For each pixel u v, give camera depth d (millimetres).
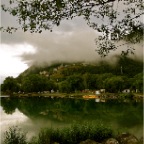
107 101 107375
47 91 196750
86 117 54312
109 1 6488
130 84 136875
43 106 91750
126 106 78812
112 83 143500
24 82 197500
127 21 7098
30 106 92875
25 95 185125
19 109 79188
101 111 67312
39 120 49344
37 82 196000
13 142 16688
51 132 18719
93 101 112438
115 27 7133
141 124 38469
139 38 7160
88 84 174375
